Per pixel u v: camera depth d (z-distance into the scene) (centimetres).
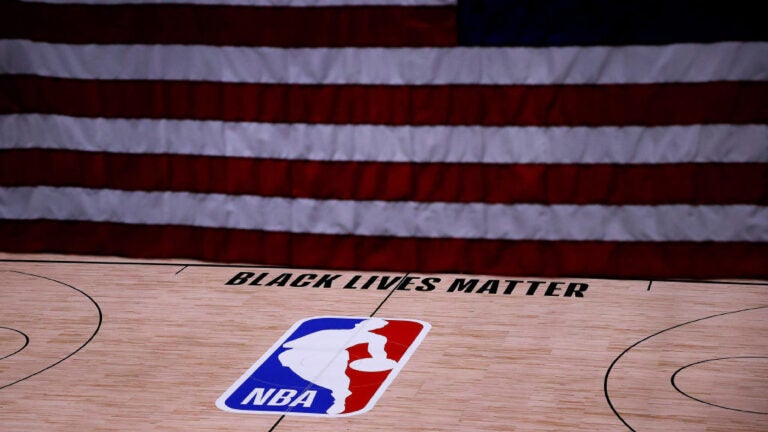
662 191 961
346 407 684
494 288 951
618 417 661
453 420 661
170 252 1050
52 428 655
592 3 943
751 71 932
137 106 1029
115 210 1051
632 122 956
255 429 652
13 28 1033
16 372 750
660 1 934
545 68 959
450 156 985
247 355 780
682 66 941
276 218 1023
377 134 993
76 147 1046
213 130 1020
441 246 1001
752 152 942
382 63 983
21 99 1045
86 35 1027
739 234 957
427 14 968
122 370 753
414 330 832
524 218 983
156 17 1012
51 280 980
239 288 955
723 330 818
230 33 1003
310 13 986
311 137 1004
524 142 972
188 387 720
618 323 843
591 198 971
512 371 743
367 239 1011
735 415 657
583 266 981
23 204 1062
